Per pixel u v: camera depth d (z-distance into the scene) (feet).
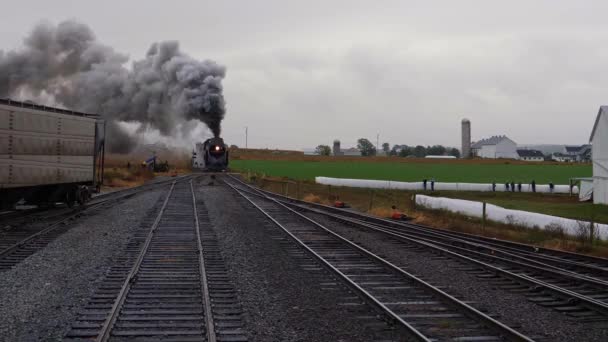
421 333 23.66
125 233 53.57
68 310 26.55
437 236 57.26
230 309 27.30
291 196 122.01
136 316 25.57
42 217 64.64
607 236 60.95
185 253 43.04
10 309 26.58
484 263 39.73
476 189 161.38
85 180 77.10
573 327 25.79
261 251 44.93
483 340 22.85
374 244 50.80
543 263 43.27
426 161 430.20
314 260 41.19
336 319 25.90
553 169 293.02
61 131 68.33
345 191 137.08
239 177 198.90
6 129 54.95
